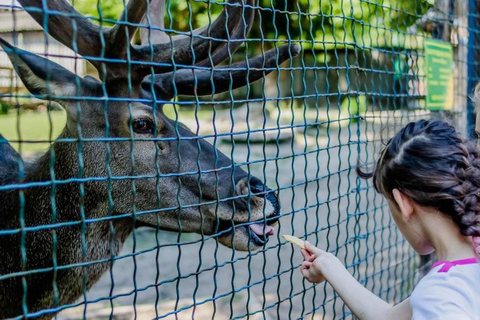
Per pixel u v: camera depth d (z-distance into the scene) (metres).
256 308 5.09
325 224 8.24
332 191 10.03
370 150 8.19
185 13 9.82
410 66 4.44
